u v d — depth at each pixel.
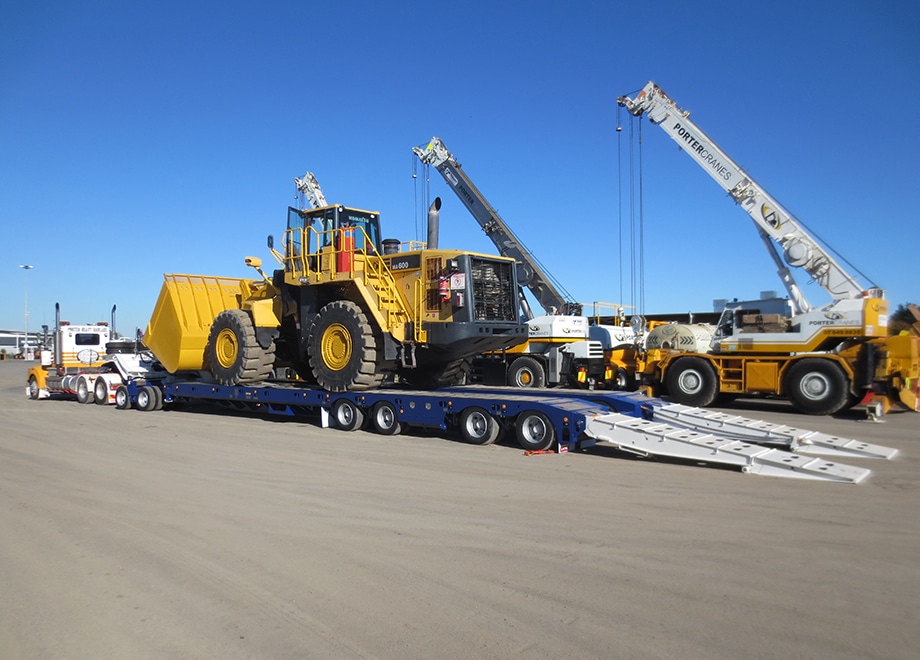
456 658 3.67
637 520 6.12
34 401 19.59
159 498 7.08
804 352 15.12
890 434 11.67
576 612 4.21
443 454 9.48
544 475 8.05
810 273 16.31
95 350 20.91
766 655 3.66
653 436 8.77
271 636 3.95
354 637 3.93
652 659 3.62
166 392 15.57
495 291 11.71
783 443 9.59
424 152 24.47
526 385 20.00
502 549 5.37
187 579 4.83
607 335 22.00
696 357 16.42
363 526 6.01
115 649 3.82
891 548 5.34
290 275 12.91
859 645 3.76
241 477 8.04
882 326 14.46
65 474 8.37
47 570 5.04
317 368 12.12
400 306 11.76
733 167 17.31
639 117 18.95
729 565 4.98
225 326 13.82
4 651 3.83
